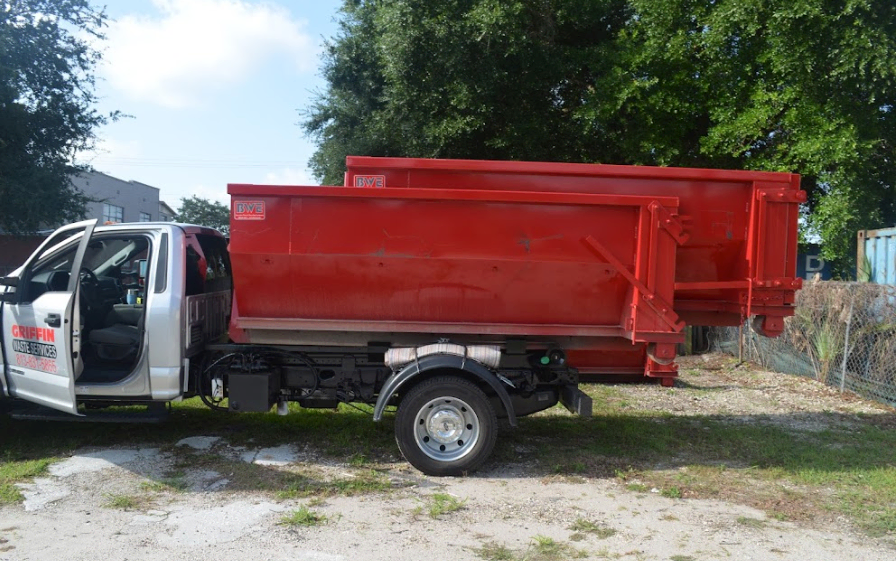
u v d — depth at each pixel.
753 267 5.67
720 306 6.10
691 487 5.24
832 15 10.91
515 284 5.46
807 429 7.04
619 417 7.45
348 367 5.92
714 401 8.41
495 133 13.95
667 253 5.33
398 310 5.59
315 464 5.68
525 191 5.62
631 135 13.39
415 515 4.61
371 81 17.47
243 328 5.62
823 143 11.16
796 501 4.96
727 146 12.47
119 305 6.57
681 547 4.14
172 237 5.82
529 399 5.91
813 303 9.65
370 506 4.77
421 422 5.46
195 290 6.11
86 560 3.88
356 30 17.72
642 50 13.14
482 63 12.94
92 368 6.00
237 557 3.94
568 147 14.38
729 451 6.18
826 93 11.64
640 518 4.61
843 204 11.30
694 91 13.26
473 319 5.64
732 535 4.33
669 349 5.40
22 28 16.56
